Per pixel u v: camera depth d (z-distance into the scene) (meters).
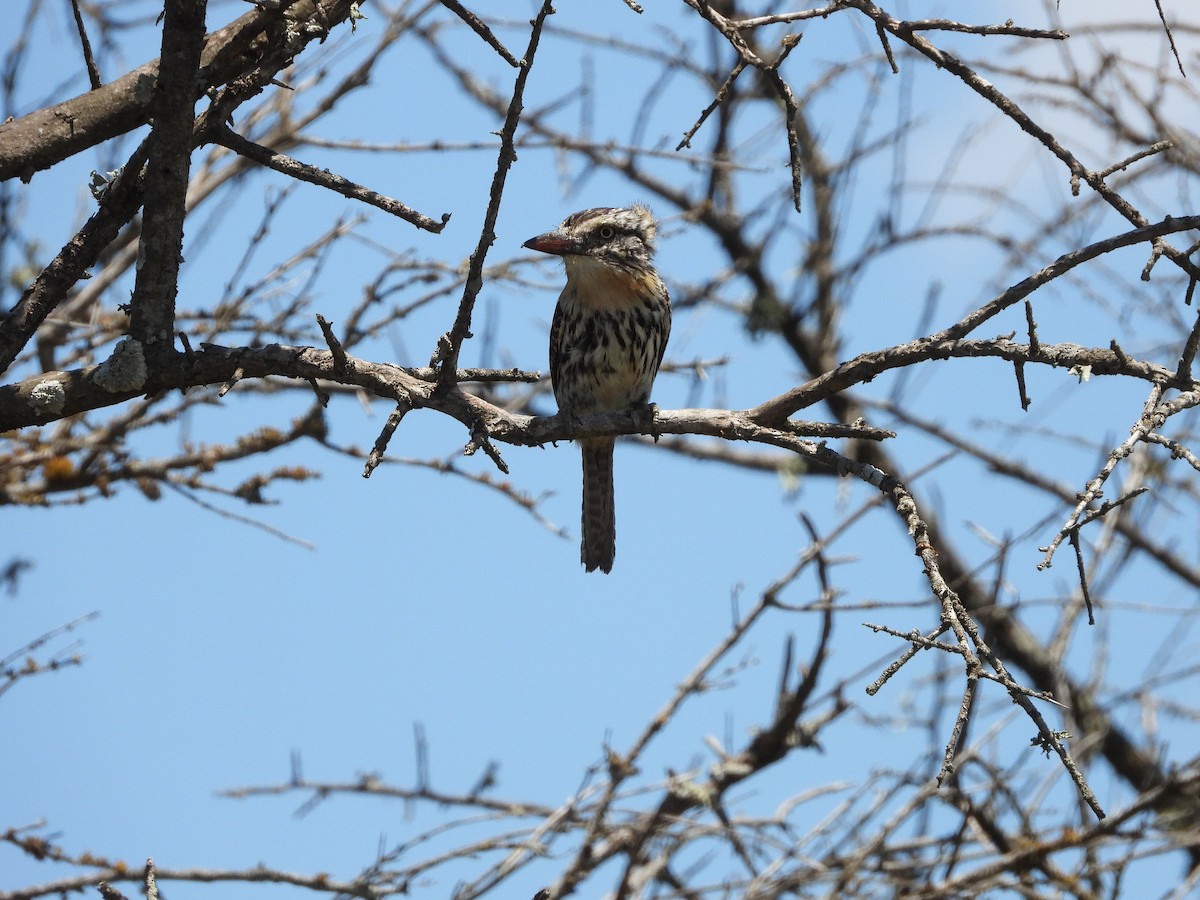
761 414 9.27
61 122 8.60
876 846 13.04
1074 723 14.78
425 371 8.66
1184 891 12.94
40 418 8.35
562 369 13.41
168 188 8.01
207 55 8.56
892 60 8.51
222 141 8.42
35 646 11.13
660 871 13.55
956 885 13.06
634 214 13.20
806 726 15.60
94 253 8.54
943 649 6.85
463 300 8.04
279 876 11.64
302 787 13.85
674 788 13.55
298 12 8.77
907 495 8.38
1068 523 7.30
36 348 12.18
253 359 8.45
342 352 8.26
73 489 12.45
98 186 8.66
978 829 14.56
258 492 12.46
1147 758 16.23
